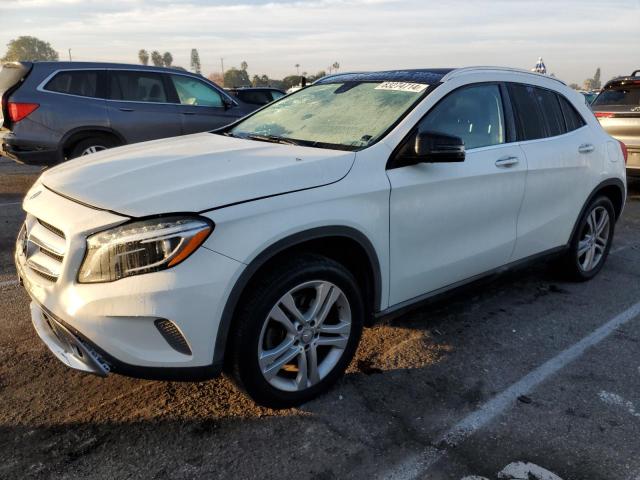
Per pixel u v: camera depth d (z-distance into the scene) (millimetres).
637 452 2537
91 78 7633
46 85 7344
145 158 2951
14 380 2984
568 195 4184
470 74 3568
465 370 3229
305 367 2768
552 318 3984
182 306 2266
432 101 3266
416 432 2646
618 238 6234
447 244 3307
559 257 4527
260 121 3914
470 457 2480
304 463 2424
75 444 2502
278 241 2475
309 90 4082
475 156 3404
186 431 2613
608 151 4574
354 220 2742
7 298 4027
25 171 9914
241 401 2855
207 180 2486
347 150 3000
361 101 3516
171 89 8234
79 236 2312
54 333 2607
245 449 2502
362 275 2982
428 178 3084
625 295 4465
